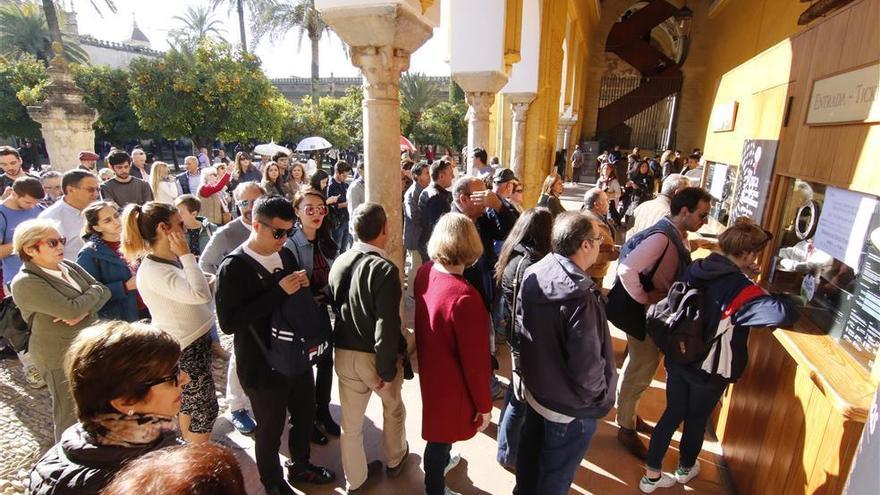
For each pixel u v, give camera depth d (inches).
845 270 78.6
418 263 214.4
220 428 123.4
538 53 330.0
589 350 71.5
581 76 759.1
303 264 103.7
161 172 219.8
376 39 129.7
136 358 42.9
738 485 102.8
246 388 87.0
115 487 30.1
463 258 79.9
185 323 91.3
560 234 77.6
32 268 92.0
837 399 63.1
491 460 113.0
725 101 168.6
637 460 113.7
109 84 808.3
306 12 943.7
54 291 92.7
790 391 84.0
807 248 93.3
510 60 250.1
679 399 95.7
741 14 581.6
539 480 85.5
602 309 75.4
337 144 1003.3
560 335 73.7
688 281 89.4
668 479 103.7
